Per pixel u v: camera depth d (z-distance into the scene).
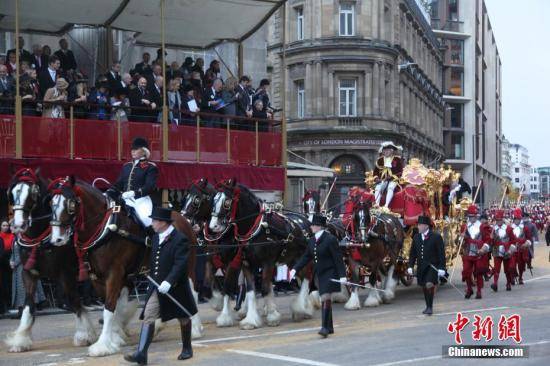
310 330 14.79
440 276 17.22
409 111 62.06
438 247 17.03
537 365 11.12
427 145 70.06
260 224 15.26
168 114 21.22
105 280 12.70
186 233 14.20
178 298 11.35
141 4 23.58
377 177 22.34
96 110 20.16
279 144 23.42
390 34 55.38
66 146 19.00
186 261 11.21
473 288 23.94
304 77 52.38
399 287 24.05
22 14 23.91
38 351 12.65
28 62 19.66
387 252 19.50
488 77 112.19
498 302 19.59
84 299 18.20
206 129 21.66
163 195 20.61
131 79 21.44
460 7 91.94
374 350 12.34
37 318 17.20
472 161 91.19
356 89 52.41
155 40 27.95
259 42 32.66
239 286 17.73
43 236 12.56
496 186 120.88
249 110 23.58
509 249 22.89
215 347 12.86
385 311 17.84
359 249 18.66
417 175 21.56
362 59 51.81
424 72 69.75
